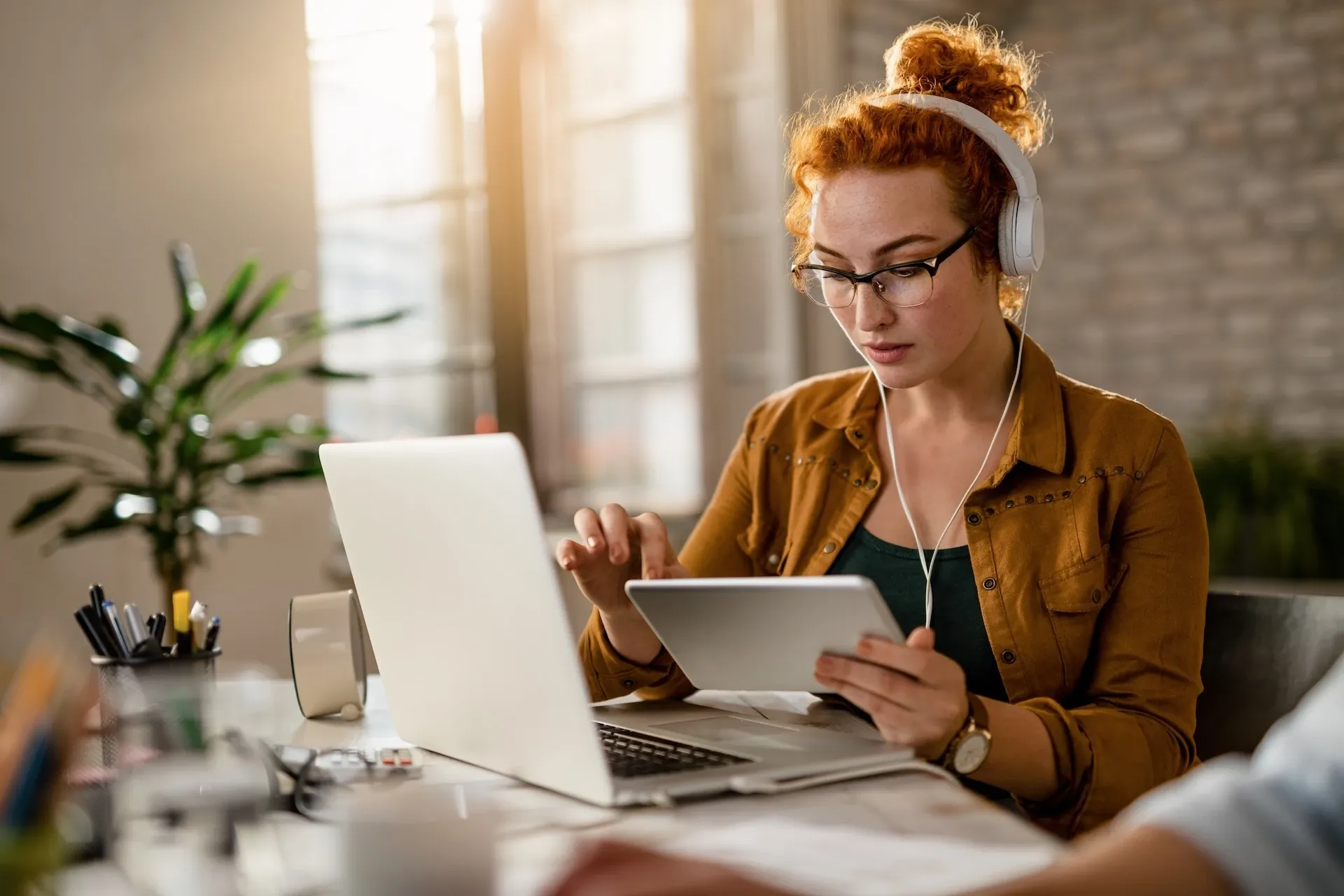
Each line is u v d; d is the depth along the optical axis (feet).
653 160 11.27
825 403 4.81
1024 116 4.35
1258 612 4.25
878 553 4.43
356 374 8.30
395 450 3.14
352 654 4.00
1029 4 14.43
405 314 8.36
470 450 2.85
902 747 3.13
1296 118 13.05
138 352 8.75
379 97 10.26
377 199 10.29
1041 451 4.18
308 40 9.75
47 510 7.59
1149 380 13.89
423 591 3.21
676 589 3.21
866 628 2.97
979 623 4.19
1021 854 2.41
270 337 9.37
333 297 10.11
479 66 10.68
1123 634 3.96
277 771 3.08
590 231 11.19
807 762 3.01
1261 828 1.58
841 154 4.08
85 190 8.83
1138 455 4.15
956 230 4.03
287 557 9.46
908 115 4.02
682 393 11.23
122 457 8.90
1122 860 1.60
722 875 1.70
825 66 10.94
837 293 4.14
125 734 2.35
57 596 8.70
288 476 8.20
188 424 7.84
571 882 1.72
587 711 2.76
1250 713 4.22
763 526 4.83
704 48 11.01
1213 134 13.47
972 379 4.39
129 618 3.58
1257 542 11.87
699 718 3.71
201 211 9.27
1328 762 1.61
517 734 3.02
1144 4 13.74
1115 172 14.01
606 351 11.30
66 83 8.77
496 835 2.04
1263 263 13.25
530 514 2.73
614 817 2.75
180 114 9.19
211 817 2.30
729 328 11.10
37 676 2.07
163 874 2.28
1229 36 13.34
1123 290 13.99
